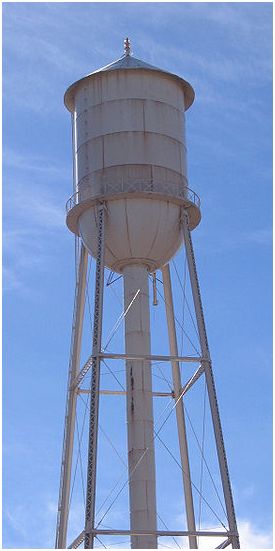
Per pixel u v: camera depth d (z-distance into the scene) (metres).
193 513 36.50
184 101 38.56
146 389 34.94
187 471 37.12
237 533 31.30
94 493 30.97
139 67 36.94
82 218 36.25
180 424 37.62
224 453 32.56
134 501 33.81
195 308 34.56
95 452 31.48
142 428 34.50
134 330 35.53
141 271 36.16
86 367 34.59
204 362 33.84
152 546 33.00
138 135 36.09
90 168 36.09
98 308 33.66
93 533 30.39
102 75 37.03
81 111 37.22
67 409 36.78
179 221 35.94
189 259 35.09
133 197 35.25
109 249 35.78
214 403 33.19
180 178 36.16
